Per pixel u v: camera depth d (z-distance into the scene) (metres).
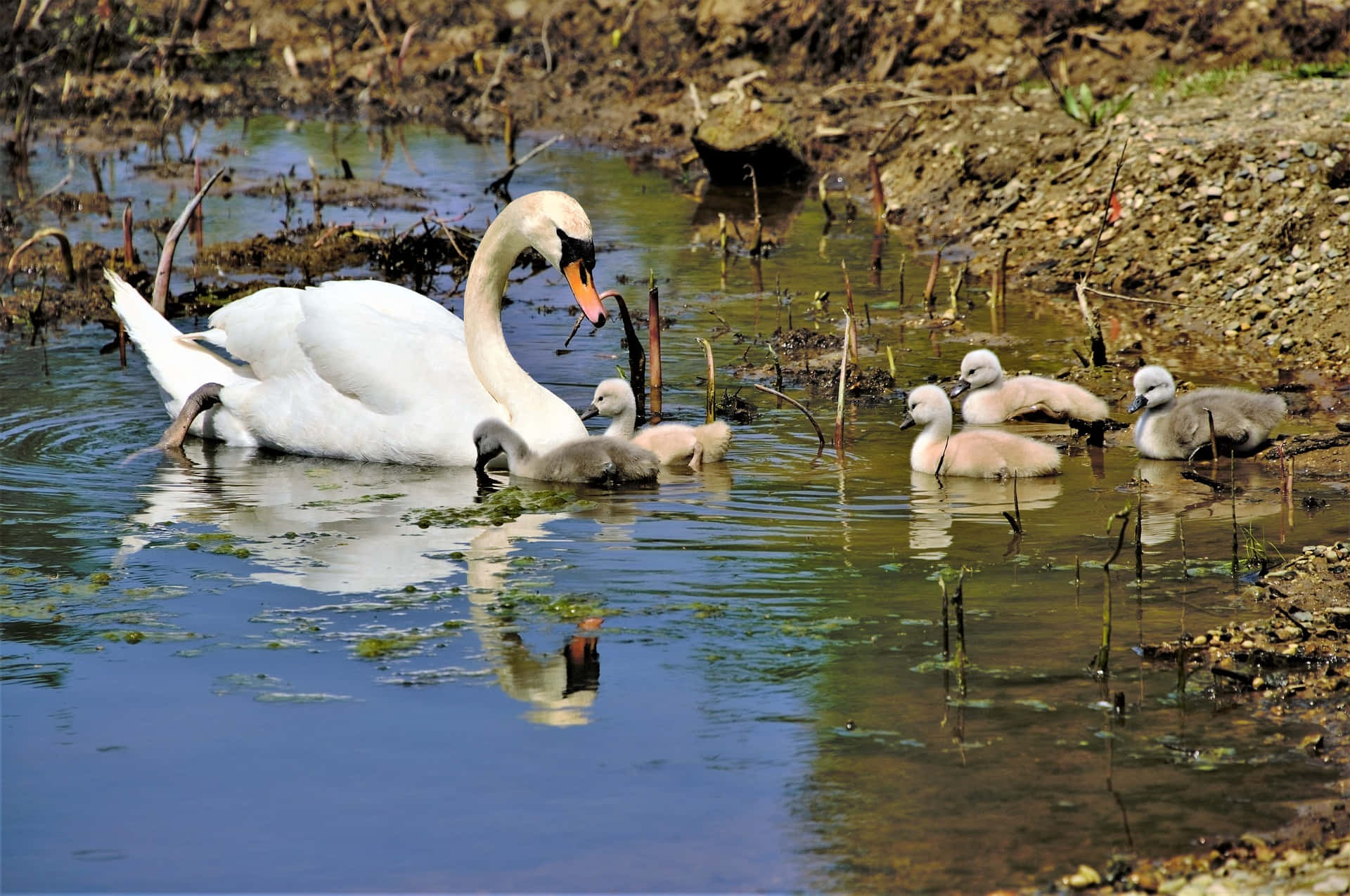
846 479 13.47
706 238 24.34
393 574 11.00
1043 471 13.40
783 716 8.67
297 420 14.30
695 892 6.96
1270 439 14.20
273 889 7.02
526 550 11.51
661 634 9.85
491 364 14.11
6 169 30.11
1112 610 10.16
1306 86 24.69
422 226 24.69
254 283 21.28
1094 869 7.09
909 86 31.70
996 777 7.96
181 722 8.66
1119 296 19.39
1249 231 20.28
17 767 8.16
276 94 38.56
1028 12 31.53
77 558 11.36
